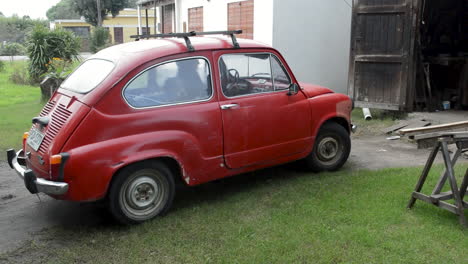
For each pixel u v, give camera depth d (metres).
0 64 23.44
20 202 5.00
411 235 3.86
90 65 4.60
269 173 5.76
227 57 4.71
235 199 4.83
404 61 8.82
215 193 5.08
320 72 11.14
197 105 4.43
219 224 4.18
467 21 11.51
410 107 9.05
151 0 19.19
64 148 3.83
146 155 4.07
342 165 5.88
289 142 5.16
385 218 4.19
